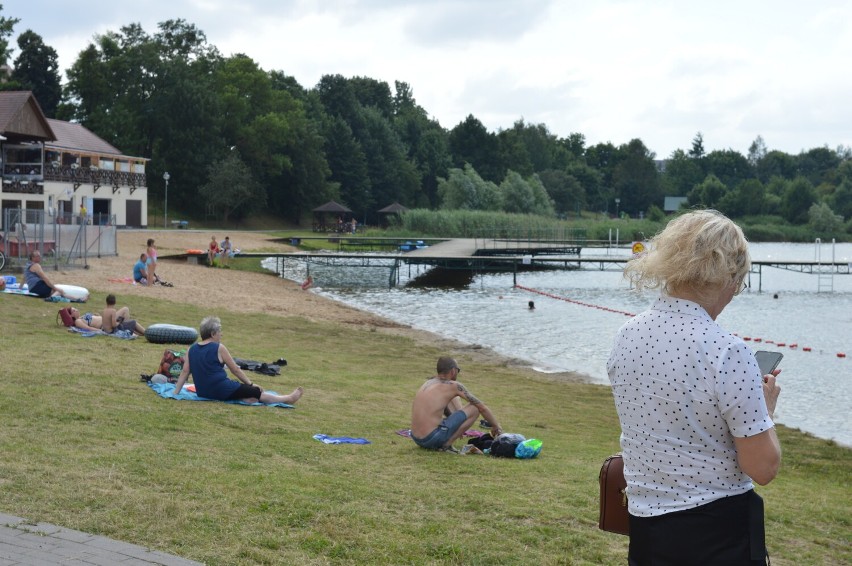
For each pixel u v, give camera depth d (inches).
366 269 2124.8
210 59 3924.7
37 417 339.6
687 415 99.5
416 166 5221.5
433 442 358.0
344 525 223.9
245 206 3745.1
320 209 3462.1
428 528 227.3
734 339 99.9
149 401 407.2
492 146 5762.8
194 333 658.2
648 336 103.9
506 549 215.6
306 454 326.3
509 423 498.0
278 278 1676.9
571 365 800.9
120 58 3508.9
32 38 4001.0
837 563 239.3
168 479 255.4
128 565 181.6
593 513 258.1
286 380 564.1
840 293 1765.5
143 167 2829.7
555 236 3511.3
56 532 199.8
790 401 663.1
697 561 100.1
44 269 1186.6
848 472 434.9
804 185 5733.3
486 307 1339.8
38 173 2181.3
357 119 4820.4
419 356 796.0
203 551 195.6
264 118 3772.1
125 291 1085.1
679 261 103.0
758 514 101.0
